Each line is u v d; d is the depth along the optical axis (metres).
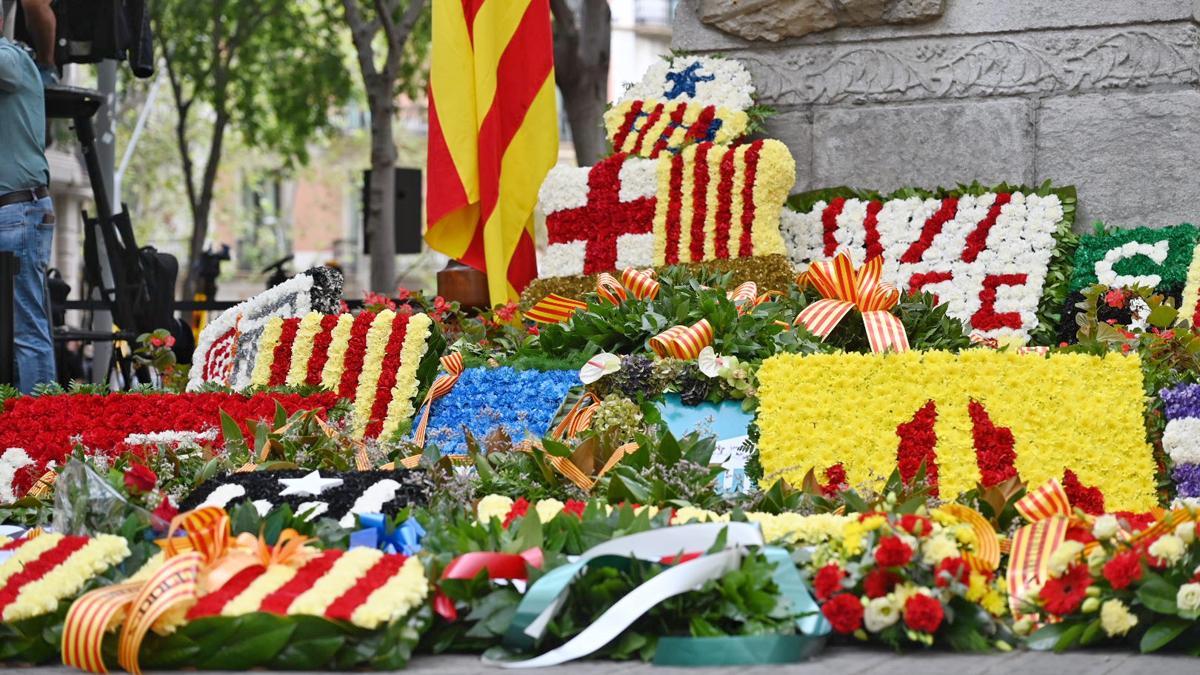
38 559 4.89
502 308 9.18
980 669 4.25
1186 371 6.65
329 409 7.60
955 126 9.38
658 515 4.98
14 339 8.89
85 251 12.38
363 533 5.04
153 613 4.37
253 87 29.70
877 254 9.14
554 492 5.88
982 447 6.05
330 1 30.28
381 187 21.61
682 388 6.78
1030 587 4.77
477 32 10.46
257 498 5.39
